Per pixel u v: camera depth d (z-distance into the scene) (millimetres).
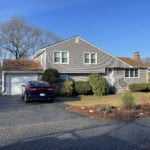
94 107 15578
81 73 31812
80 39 31922
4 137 8836
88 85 28625
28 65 31672
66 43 31109
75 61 31453
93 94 28844
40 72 30328
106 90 28891
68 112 14883
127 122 11742
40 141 8375
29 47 53625
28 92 20250
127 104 14938
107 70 33969
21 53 52438
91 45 32500
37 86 20391
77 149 7539
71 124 11172
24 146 7789
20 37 52656
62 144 8039
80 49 31844
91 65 32312
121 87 34094
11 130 9938
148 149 7598
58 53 30672
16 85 29594
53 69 28312
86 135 9227
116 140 8578
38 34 58812
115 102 19219
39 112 14945
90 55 32375
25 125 10930
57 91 27156
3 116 13398
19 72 29531
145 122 11750
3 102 20859
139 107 15625
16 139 8594
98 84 28062
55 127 10539
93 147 7746
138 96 22844
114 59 33969
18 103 20094
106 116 13062
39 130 9977
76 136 9070
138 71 35812
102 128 10414
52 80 27453
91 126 10781
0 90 31062
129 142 8344
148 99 19312
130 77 35156
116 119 12391
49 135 9188
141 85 33250
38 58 34469
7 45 51188
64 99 23500
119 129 10266
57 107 17391
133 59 39562
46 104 19312
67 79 31062
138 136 9133
